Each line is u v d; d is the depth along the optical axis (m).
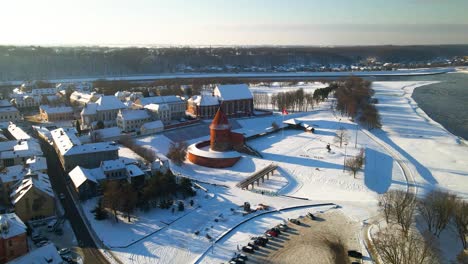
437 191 130.00
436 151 195.00
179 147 179.00
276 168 165.12
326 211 121.75
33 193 110.81
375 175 158.00
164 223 112.38
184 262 92.62
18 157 150.88
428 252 90.81
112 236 104.38
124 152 177.25
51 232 105.94
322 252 96.94
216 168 168.00
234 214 118.69
